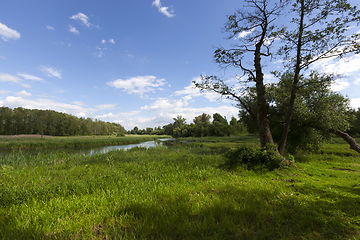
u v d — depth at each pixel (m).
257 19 11.55
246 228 3.29
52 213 3.97
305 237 3.05
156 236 3.15
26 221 3.56
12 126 75.81
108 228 3.37
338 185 6.21
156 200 4.73
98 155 15.30
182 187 6.00
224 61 12.69
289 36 11.00
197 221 3.62
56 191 5.56
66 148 33.44
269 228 3.27
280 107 14.66
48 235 3.16
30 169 9.12
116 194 5.17
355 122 27.89
